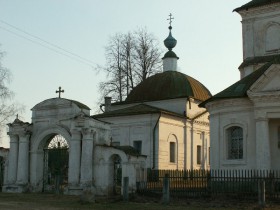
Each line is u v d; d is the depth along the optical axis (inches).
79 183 1184.2
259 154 1053.2
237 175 1107.9
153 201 968.3
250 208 830.5
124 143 1721.2
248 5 1444.4
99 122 1234.0
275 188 984.3
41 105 1291.8
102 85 2138.3
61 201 994.1
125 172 1135.6
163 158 1667.1
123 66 2145.7
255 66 1385.3
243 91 1127.0
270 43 1407.5
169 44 2105.1
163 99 1866.4
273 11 1408.7
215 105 1184.8
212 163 1176.8
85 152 1182.3
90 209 836.0
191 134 1847.9
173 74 1971.0
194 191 1001.5
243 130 1116.5
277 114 1047.6
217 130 1172.5
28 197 1096.8
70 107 1245.7
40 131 1288.1
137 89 1983.3
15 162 1296.8
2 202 973.2
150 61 2160.4
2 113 1800.0
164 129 1695.4
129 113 1706.4
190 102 1850.4
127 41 2165.4
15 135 1302.9
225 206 863.7
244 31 1460.4
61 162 1392.7
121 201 978.1
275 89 1045.2
